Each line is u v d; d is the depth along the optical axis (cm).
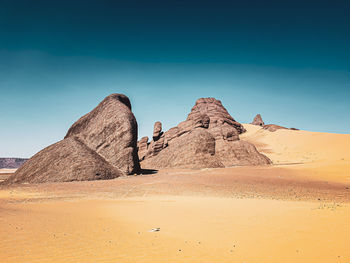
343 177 3859
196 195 2484
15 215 1361
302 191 2661
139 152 9081
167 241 938
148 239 962
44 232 1011
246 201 1961
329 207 1465
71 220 1285
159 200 2170
